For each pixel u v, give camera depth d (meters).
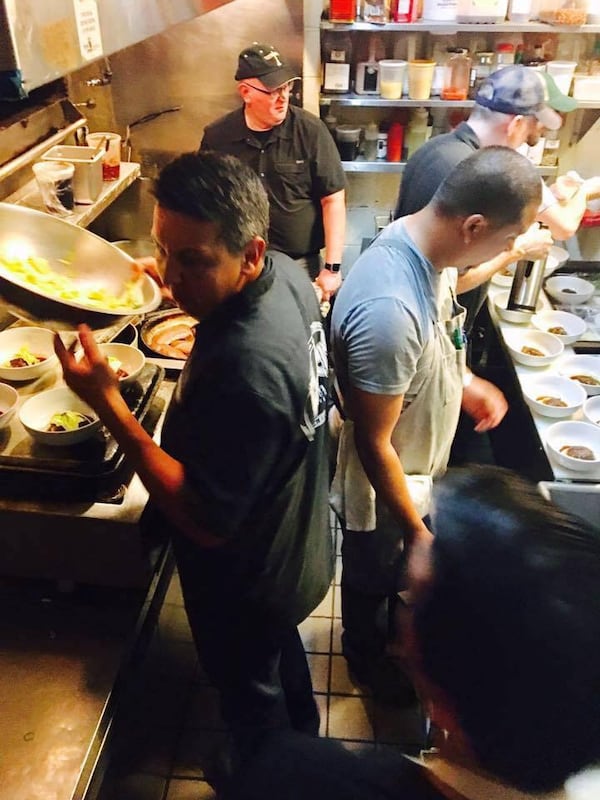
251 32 3.00
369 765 0.70
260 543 1.49
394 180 3.67
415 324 1.55
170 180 1.14
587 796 0.55
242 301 1.23
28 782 1.21
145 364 1.73
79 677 1.38
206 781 1.96
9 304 1.24
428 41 3.24
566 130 3.39
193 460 1.26
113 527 1.43
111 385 1.26
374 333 1.52
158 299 1.45
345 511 1.87
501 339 2.48
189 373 1.30
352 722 2.16
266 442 1.25
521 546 0.59
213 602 1.58
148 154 3.26
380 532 1.89
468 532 0.61
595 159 3.45
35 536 1.47
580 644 0.54
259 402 1.21
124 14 1.05
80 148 1.97
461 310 1.80
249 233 1.17
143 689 1.55
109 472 1.44
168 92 3.11
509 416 2.93
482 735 0.57
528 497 0.66
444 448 1.91
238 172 1.18
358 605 2.06
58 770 1.23
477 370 2.99
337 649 2.38
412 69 3.15
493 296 2.68
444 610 0.59
